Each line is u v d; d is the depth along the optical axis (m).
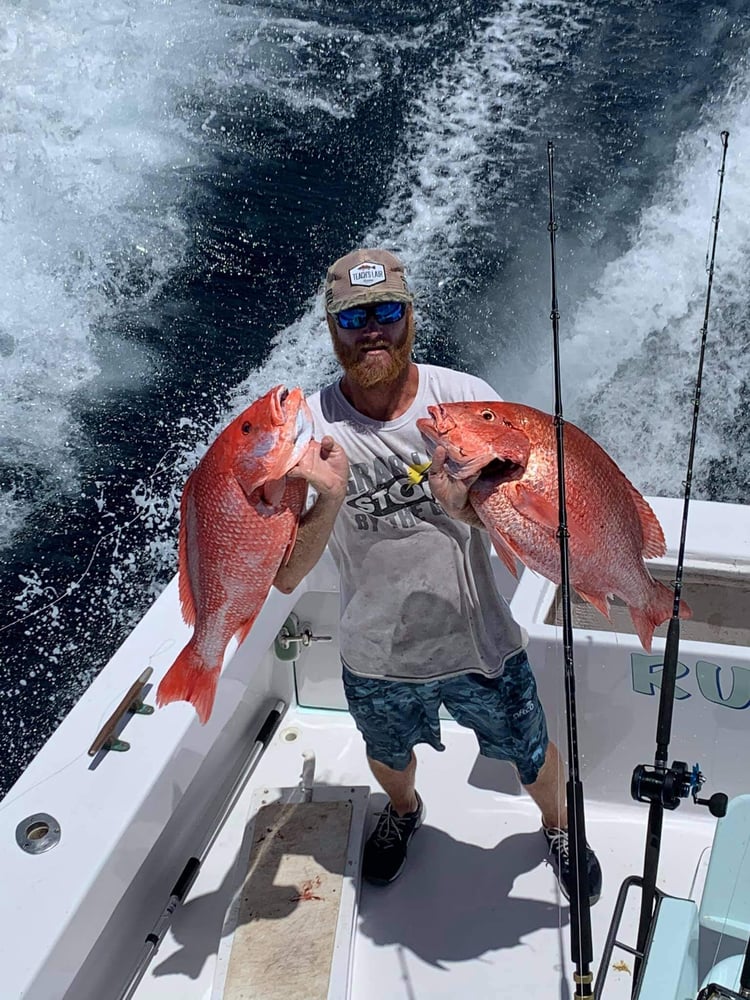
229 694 2.48
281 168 8.11
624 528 1.95
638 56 8.56
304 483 1.87
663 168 7.63
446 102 8.45
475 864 2.53
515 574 2.00
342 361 1.98
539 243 7.21
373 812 2.67
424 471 2.02
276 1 9.55
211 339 6.95
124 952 2.25
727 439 6.09
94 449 6.29
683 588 2.63
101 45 9.19
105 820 2.06
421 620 2.15
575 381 6.47
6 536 5.78
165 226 7.66
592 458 1.93
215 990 2.19
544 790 2.40
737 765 2.52
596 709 2.55
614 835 2.58
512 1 9.32
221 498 1.85
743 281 6.75
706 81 8.28
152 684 2.38
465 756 2.83
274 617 2.69
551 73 8.57
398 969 2.29
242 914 2.33
